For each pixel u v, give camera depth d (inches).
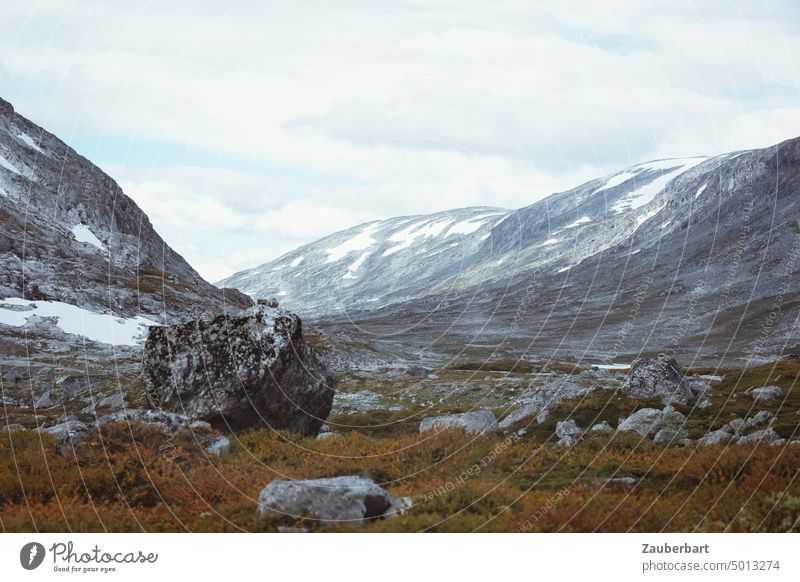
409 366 3380.9
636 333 7071.9
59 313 3996.1
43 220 5994.1
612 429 1159.0
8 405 1886.1
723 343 5979.3
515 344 6914.4
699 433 1122.0
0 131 6870.1
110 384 2143.2
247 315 1045.8
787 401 1368.1
